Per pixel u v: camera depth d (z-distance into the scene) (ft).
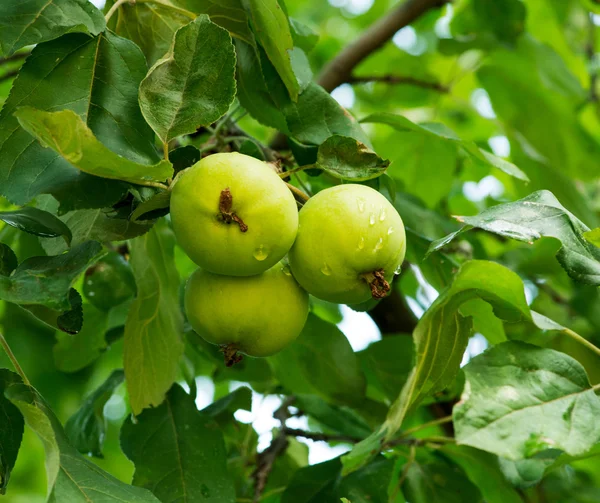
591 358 2.82
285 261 2.41
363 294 2.38
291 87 2.54
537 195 2.42
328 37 4.54
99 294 2.93
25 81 2.36
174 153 2.41
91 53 2.40
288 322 2.39
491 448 2.25
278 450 2.96
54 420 2.39
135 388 2.68
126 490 2.34
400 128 2.75
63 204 2.30
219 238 2.28
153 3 2.54
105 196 2.31
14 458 2.40
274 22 2.47
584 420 2.30
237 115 2.94
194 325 2.41
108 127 2.36
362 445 2.39
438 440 2.83
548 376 2.33
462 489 2.78
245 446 3.04
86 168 2.27
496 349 2.34
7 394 2.37
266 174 2.29
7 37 2.33
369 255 2.33
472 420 2.27
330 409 2.94
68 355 3.01
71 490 2.30
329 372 2.83
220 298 2.37
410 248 2.81
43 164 2.33
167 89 2.34
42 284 2.27
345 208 2.34
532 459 2.65
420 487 2.78
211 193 2.27
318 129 2.57
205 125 2.34
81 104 2.37
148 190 2.34
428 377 2.43
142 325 2.69
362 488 2.69
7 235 2.96
